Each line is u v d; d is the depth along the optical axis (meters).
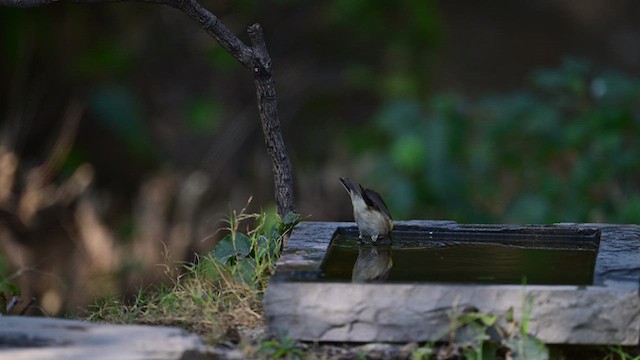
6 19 15.37
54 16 15.83
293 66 17.30
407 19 17.20
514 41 18.92
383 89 16.94
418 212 14.03
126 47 16.33
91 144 15.90
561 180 13.17
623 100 13.16
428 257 6.66
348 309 5.56
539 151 13.35
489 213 13.95
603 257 6.25
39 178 14.92
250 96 16.62
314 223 7.26
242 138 16.20
